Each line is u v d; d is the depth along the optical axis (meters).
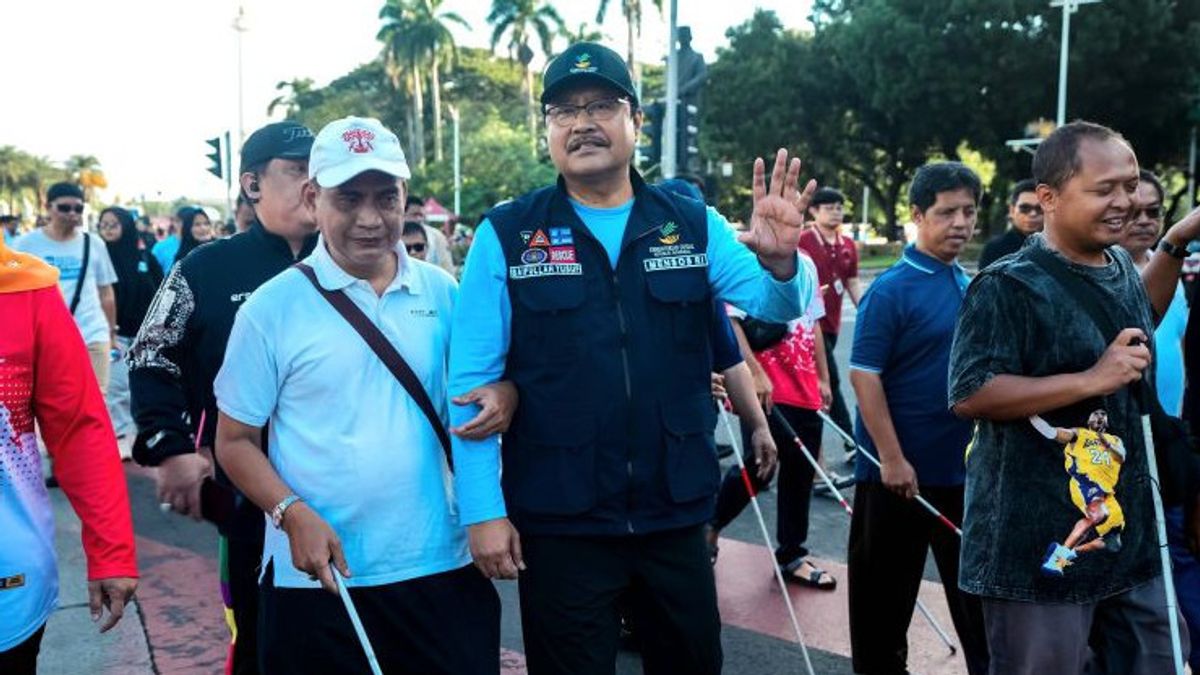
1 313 2.26
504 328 2.52
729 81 38.78
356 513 2.43
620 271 2.52
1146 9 30.84
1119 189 2.41
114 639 4.24
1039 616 2.48
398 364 2.49
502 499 2.47
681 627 2.59
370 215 2.42
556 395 2.48
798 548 4.88
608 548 2.53
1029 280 2.46
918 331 3.49
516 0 60.84
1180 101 32.91
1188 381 2.86
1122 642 2.59
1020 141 31.64
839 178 43.78
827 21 39.19
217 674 3.92
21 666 2.30
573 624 2.50
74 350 2.41
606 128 2.51
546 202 2.57
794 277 2.51
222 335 2.97
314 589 2.46
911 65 32.59
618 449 2.48
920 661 4.00
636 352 2.49
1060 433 2.42
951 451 3.52
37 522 2.33
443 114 69.00
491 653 2.58
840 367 11.54
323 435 2.44
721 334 3.03
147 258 8.67
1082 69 31.31
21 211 98.81
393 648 2.48
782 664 3.98
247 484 2.41
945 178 3.47
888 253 39.56
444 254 8.43
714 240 2.63
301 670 2.47
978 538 2.56
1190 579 3.18
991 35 31.11
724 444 7.15
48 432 2.42
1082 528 2.43
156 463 2.88
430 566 2.49
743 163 39.47
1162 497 2.58
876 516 3.65
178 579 4.97
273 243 3.08
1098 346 2.44
